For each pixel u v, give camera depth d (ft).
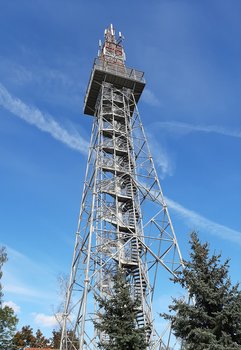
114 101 134.21
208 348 58.59
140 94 140.36
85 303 86.02
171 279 70.90
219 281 67.05
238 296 63.52
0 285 157.58
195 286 66.08
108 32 160.86
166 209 111.24
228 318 62.39
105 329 66.90
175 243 105.50
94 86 137.08
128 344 64.39
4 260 159.12
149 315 94.12
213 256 69.26
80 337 82.02
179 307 65.92
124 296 70.28
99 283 95.04
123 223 107.96
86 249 102.63
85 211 112.06
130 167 120.37
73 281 102.12
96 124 133.39
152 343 84.74
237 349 57.98
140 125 130.62
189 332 64.44
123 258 101.60
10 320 158.10
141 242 104.78
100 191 110.93
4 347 155.02
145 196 115.85
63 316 101.65
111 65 139.74
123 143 126.52
